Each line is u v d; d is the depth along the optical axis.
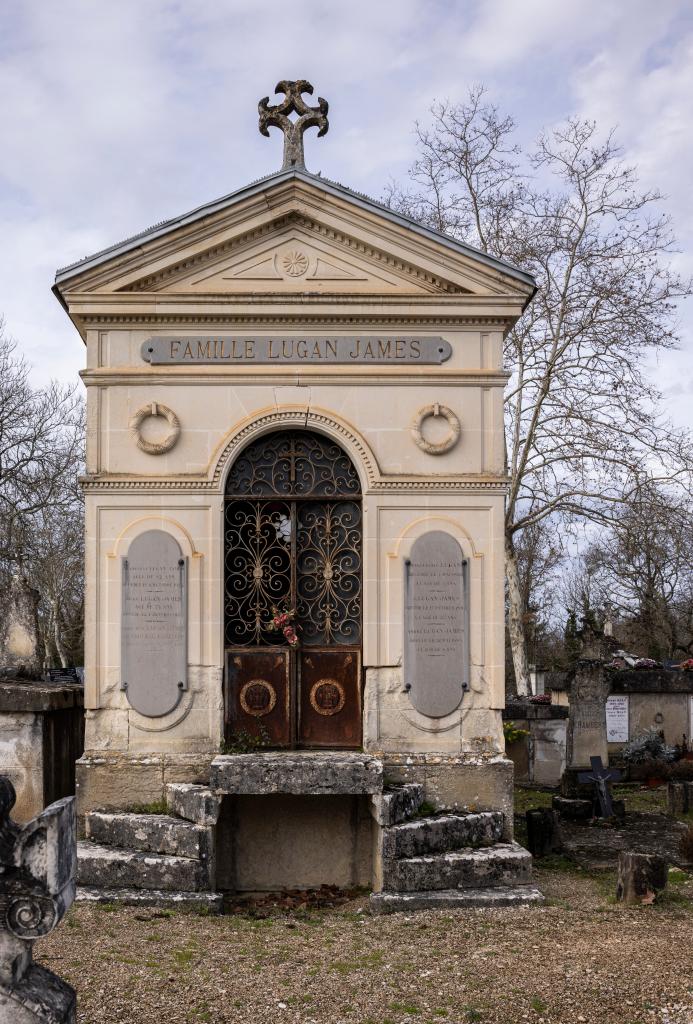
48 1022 4.85
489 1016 6.55
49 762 11.80
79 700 12.52
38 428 29.06
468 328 11.40
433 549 11.09
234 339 11.27
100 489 11.03
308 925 8.91
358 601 11.27
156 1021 6.45
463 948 8.02
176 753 10.79
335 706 11.12
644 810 15.20
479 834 10.41
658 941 8.05
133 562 10.97
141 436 11.12
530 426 23.48
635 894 9.41
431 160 24.70
